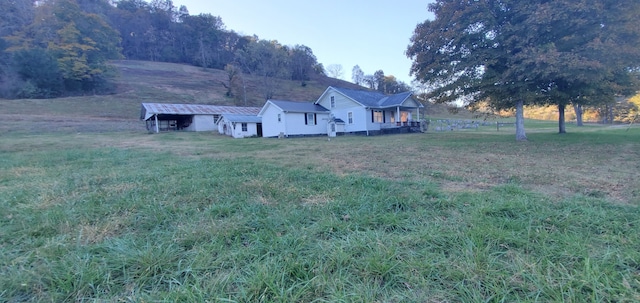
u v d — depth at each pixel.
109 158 8.77
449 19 12.08
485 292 1.69
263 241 2.43
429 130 26.83
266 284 1.77
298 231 2.63
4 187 4.71
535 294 1.64
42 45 40.09
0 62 35.94
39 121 23.92
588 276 1.74
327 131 24.36
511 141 12.45
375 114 23.89
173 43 72.62
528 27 10.09
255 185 4.54
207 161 7.75
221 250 2.28
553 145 10.32
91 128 23.80
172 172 5.97
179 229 2.73
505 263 1.97
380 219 2.89
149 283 1.88
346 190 4.14
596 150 8.60
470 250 2.13
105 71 42.25
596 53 9.16
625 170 5.39
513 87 11.27
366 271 1.92
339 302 1.62
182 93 45.78
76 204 3.64
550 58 9.33
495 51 11.23
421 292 1.71
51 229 2.80
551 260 1.99
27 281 1.84
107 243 2.42
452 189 4.14
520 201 3.27
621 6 8.98
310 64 75.50
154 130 26.00
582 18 9.27
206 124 29.20
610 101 13.55
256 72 54.09
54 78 36.66
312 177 5.20
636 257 1.94
